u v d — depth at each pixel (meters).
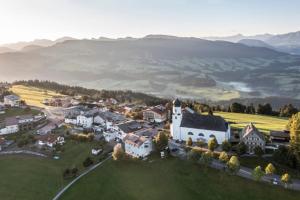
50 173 132.38
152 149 142.50
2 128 183.62
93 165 136.50
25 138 170.12
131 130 168.38
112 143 160.62
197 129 153.38
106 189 116.12
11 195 117.06
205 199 106.12
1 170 136.25
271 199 103.81
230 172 116.25
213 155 132.88
